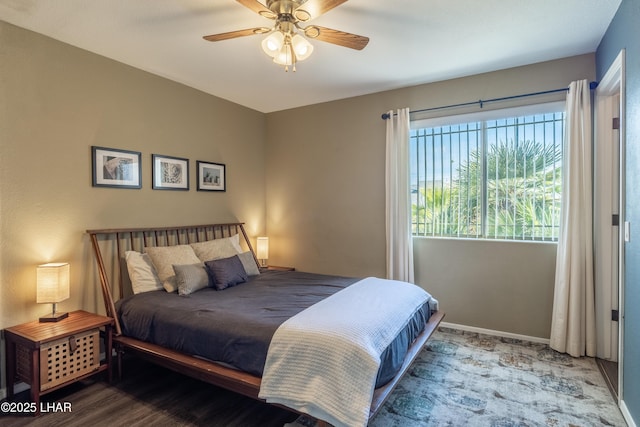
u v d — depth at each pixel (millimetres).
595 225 2924
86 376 2482
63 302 2752
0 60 2408
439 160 3805
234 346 2104
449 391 2410
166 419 2145
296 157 4664
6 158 2441
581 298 2951
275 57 2271
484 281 3520
